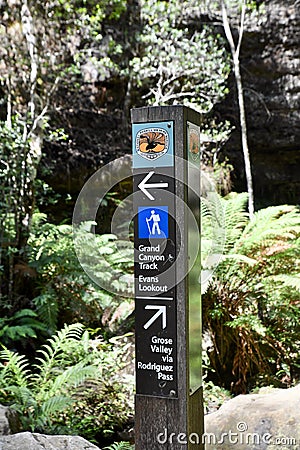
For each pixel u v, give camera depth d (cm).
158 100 732
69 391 415
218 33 790
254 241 509
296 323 507
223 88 750
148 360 240
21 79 681
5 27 663
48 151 752
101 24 762
